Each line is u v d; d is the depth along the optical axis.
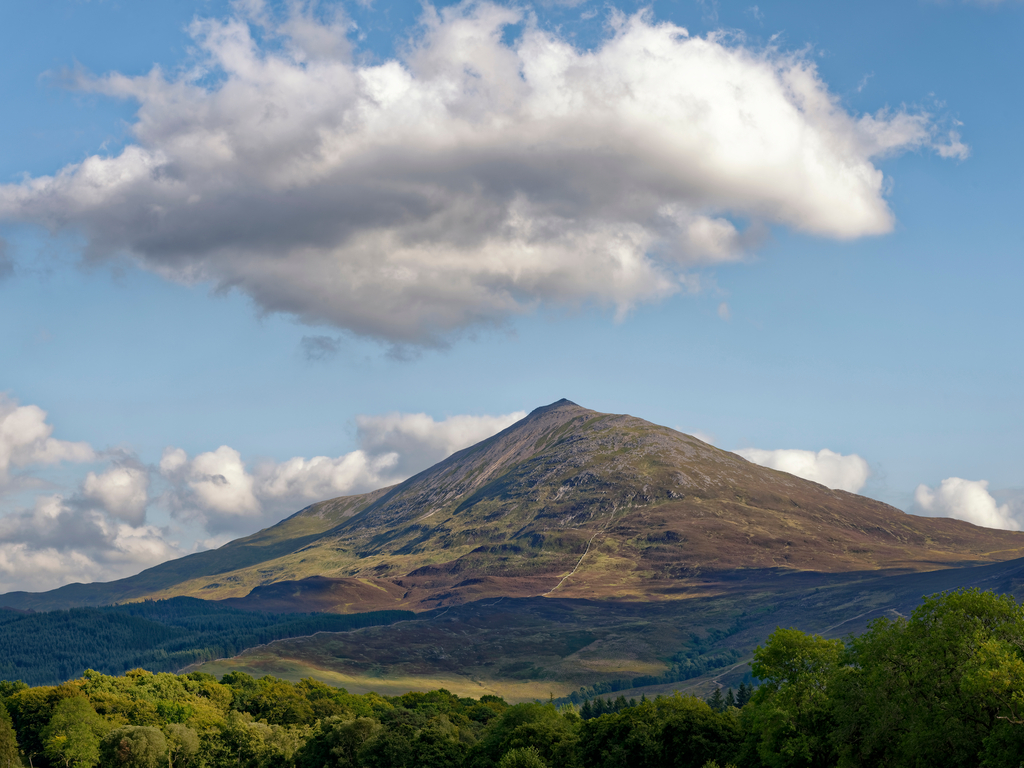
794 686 121.19
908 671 100.62
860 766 105.31
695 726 138.50
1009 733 83.81
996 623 99.06
